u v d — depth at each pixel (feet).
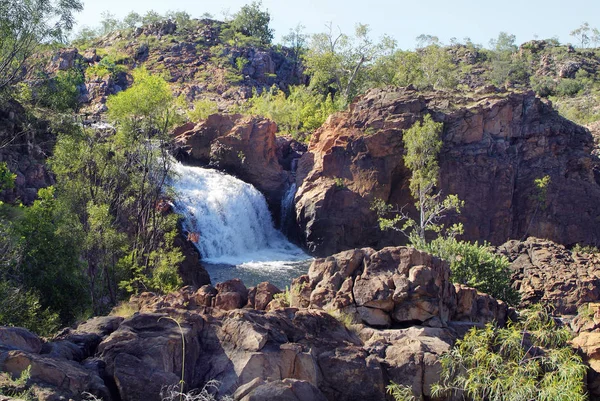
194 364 48.65
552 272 118.01
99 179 116.67
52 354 44.16
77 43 372.17
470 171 208.03
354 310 60.85
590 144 229.45
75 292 90.53
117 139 131.34
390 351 54.65
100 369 44.29
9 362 39.88
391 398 52.03
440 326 61.05
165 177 137.39
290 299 65.26
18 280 82.74
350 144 210.38
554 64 476.95
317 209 200.23
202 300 63.41
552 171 217.15
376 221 203.82
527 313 60.90
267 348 49.14
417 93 218.38
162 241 129.29
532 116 221.66
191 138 219.20
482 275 109.70
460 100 222.89
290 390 44.73
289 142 247.09
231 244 187.83
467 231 204.74
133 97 134.62
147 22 419.54
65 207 99.66
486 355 51.93
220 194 191.21
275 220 217.15
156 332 48.65
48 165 123.65
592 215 217.56
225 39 383.24
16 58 110.63
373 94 223.71
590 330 72.13
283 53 402.11
